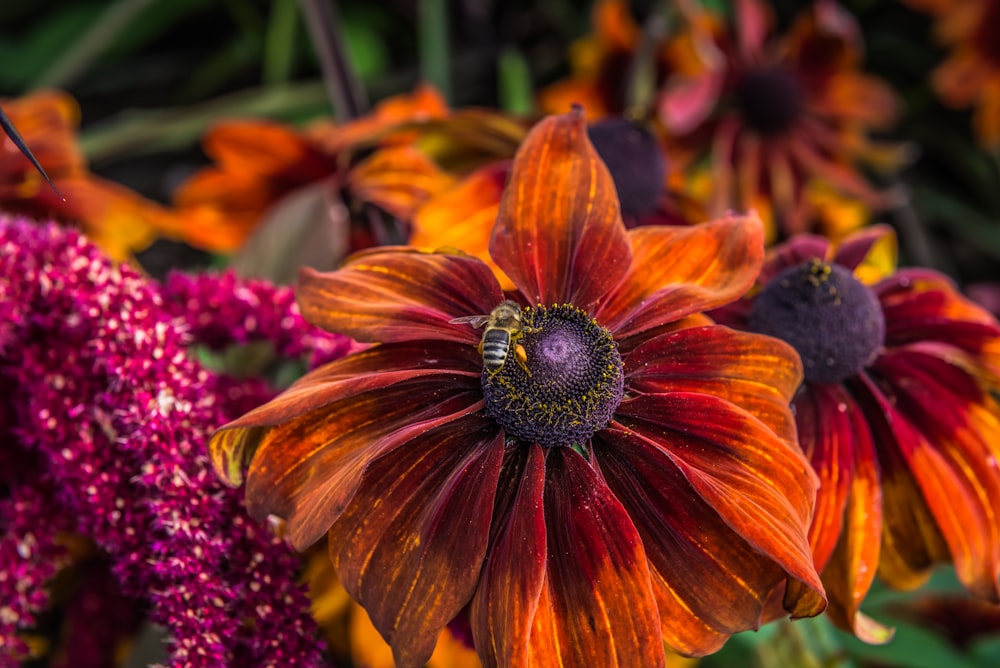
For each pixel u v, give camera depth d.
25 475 0.38
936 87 0.70
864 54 0.79
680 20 0.61
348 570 0.31
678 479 0.31
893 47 0.79
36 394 0.36
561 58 0.76
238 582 0.34
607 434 0.32
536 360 0.31
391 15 0.77
